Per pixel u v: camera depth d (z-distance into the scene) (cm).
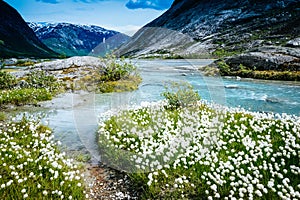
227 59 2453
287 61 2152
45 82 1484
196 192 425
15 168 470
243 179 407
